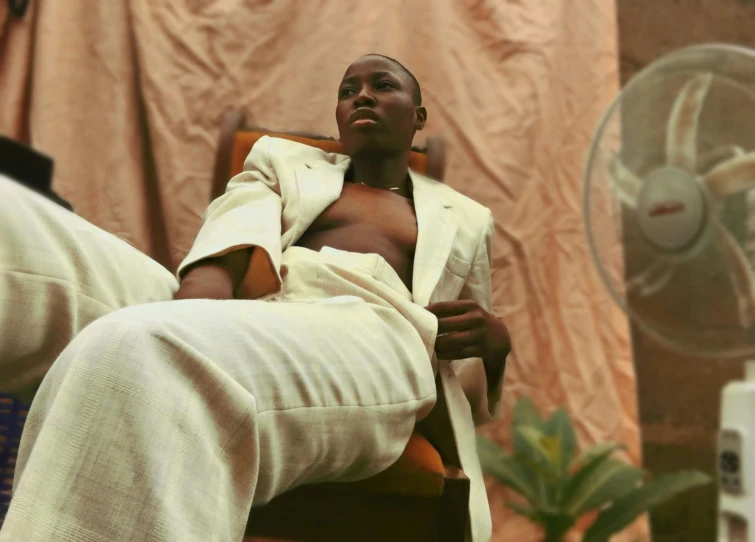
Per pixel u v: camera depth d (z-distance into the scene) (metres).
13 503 0.51
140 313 0.61
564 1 2.51
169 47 2.25
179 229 2.17
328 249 1.07
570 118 2.46
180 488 0.55
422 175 1.40
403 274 1.14
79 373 0.55
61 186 2.11
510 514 2.20
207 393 0.60
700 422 2.51
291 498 0.94
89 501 0.51
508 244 2.35
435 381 1.05
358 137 1.23
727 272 1.28
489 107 2.41
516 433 2.05
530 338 2.31
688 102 1.31
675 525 2.38
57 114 2.13
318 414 0.73
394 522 0.94
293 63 2.33
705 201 1.28
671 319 1.35
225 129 1.51
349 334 0.83
